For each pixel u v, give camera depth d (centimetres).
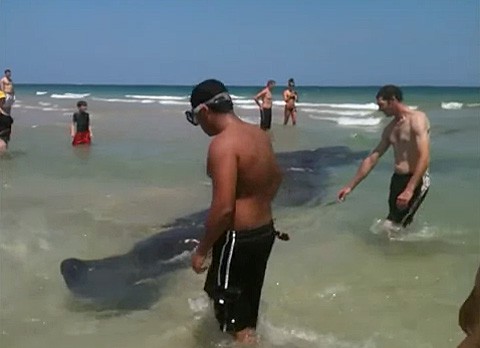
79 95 4847
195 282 364
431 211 539
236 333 273
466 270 383
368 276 374
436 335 290
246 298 271
